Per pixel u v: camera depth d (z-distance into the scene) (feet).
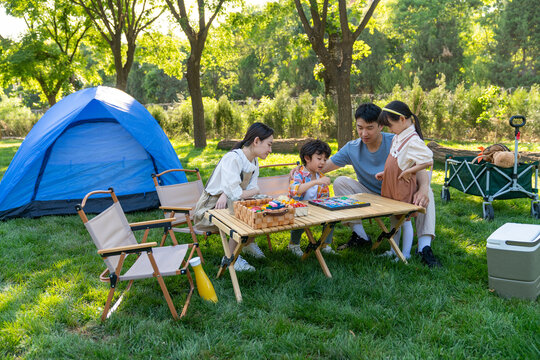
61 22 67.10
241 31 54.34
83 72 80.38
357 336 9.05
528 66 109.91
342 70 37.68
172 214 14.12
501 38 110.42
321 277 11.86
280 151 44.14
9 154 51.65
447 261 13.28
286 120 57.26
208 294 10.77
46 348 9.00
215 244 15.62
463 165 19.67
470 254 13.98
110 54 69.72
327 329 9.50
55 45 71.26
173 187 15.64
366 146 14.39
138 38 65.72
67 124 20.17
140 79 163.73
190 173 32.42
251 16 51.19
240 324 9.68
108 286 12.06
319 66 54.75
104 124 22.45
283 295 10.87
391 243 13.04
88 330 9.78
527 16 107.34
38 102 140.97
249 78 145.18
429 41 107.45
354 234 14.85
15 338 9.27
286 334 9.12
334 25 47.93
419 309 10.05
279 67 139.33
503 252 10.43
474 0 111.34
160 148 21.74
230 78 143.02
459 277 11.90
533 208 18.33
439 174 28.40
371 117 13.34
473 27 124.88
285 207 10.73
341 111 38.11
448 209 19.95
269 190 15.62
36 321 9.95
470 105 48.73
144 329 9.48
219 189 12.88
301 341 8.82
